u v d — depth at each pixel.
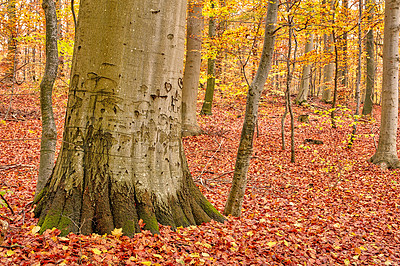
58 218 3.33
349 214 6.05
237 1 10.90
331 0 11.30
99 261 2.83
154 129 3.87
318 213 6.05
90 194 3.52
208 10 11.98
